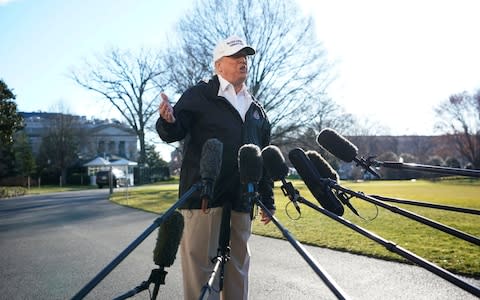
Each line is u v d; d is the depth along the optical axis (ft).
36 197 87.81
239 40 10.84
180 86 85.56
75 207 53.72
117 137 250.57
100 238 28.04
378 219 28.78
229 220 10.25
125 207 50.06
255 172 7.87
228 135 10.57
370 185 84.74
